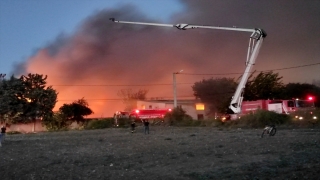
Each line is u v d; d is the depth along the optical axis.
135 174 15.86
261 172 15.00
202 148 24.42
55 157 22.83
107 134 45.03
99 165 18.83
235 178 14.09
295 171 14.85
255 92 68.25
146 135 39.97
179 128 53.03
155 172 16.16
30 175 16.45
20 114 64.81
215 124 54.03
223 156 20.20
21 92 65.75
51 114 67.75
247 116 49.31
